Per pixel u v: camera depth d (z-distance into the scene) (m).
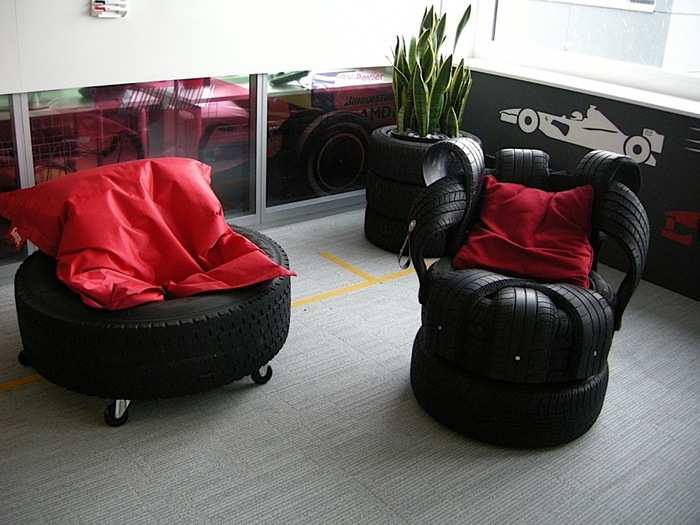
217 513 2.30
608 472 2.58
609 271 4.12
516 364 2.49
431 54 4.00
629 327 3.53
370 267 3.93
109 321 2.47
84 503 2.31
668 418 2.88
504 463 2.58
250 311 2.62
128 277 2.67
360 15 4.26
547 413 2.57
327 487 2.43
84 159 3.61
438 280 2.65
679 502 2.46
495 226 2.85
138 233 2.77
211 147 4.02
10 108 3.31
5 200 2.88
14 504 2.29
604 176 2.79
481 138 4.73
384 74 4.57
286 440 2.63
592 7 4.39
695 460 2.66
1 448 2.51
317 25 4.10
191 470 2.46
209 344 2.55
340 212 4.64
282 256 2.97
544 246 2.77
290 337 3.24
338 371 3.03
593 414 2.70
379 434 2.68
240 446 2.58
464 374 2.62
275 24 3.93
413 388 2.85
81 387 2.57
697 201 3.75
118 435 2.60
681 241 3.85
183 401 2.79
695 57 3.98
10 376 2.88
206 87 3.88
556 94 4.25
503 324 2.46
